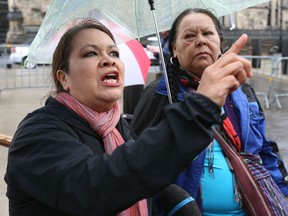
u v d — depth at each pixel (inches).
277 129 326.6
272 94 452.1
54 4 84.6
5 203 182.2
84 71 65.7
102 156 54.6
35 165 56.4
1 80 593.6
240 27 1648.6
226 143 96.4
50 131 60.3
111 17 99.5
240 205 95.9
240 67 53.7
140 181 51.0
